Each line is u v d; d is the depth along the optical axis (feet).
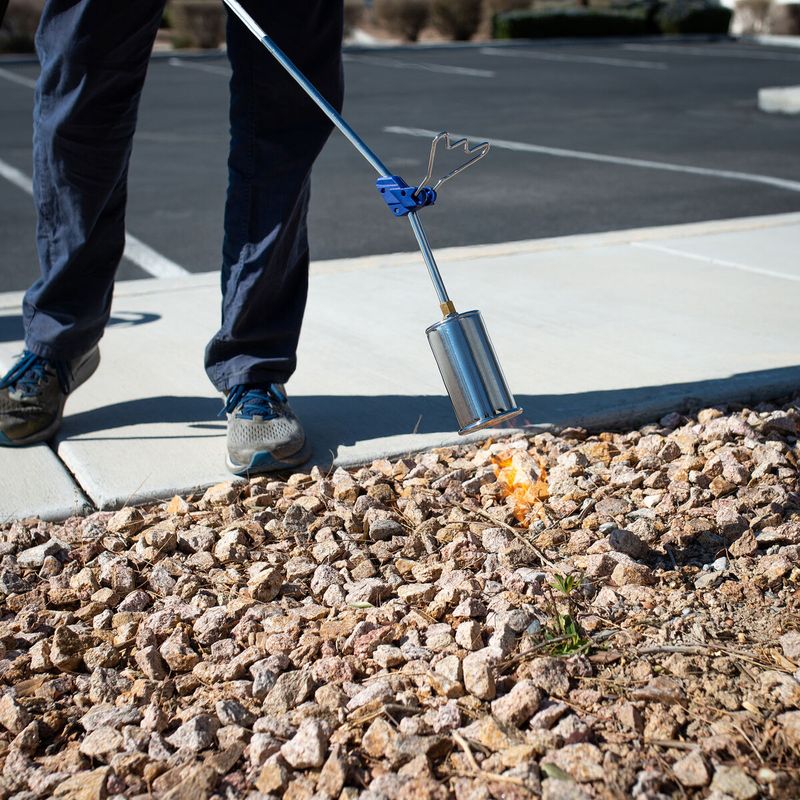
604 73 56.85
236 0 7.86
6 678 6.40
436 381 10.99
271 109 8.57
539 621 6.58
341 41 8.69
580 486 8.57
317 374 11.27
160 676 6.36
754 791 5.06
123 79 8.44
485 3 87.04
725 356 11.37
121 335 12.87
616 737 5.51
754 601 6.83
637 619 6.66
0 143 35.24
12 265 18.38
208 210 23.07
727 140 32.68
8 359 12.05
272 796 5.28
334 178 26.96
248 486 8.79
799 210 21.58
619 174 26.76
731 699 5.80
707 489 8.43
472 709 5.81
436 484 8.64
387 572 7.35
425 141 33.42
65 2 8.20
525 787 5.14
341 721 5.76
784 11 87.51
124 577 7.35
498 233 20.11
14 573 7.54
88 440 9.65
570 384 10.66
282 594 7.22
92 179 8.80
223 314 9.03
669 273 15.26
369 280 15.39
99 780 5.36
